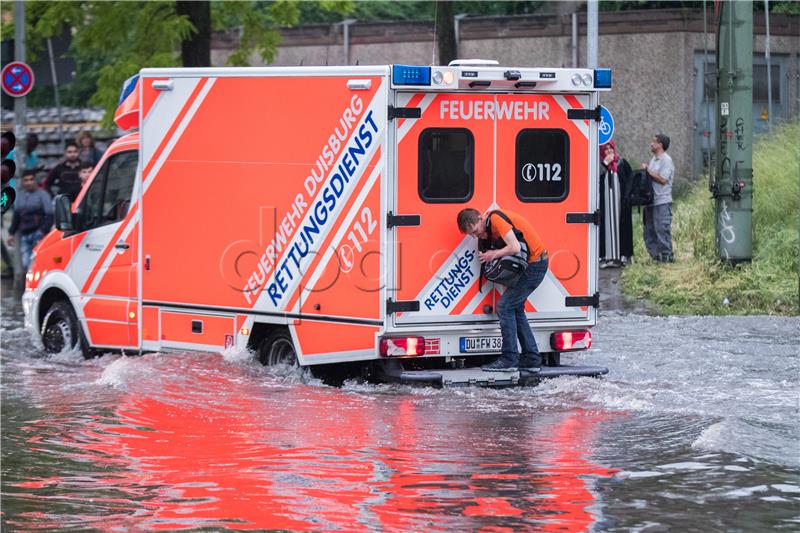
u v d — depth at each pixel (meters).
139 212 46.72
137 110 46.91
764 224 68.38
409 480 29.05
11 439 34.47
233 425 35.69
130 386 41.78
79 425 36.28
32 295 52.12
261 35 93.50
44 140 127.75
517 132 40.69
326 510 26.62
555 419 36.00
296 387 41.47
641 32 95.62
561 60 99.44
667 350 47.88
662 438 33.31
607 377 42.53
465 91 39.97
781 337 50.78
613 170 69.75
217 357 44.03
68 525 25.91
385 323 39.34
